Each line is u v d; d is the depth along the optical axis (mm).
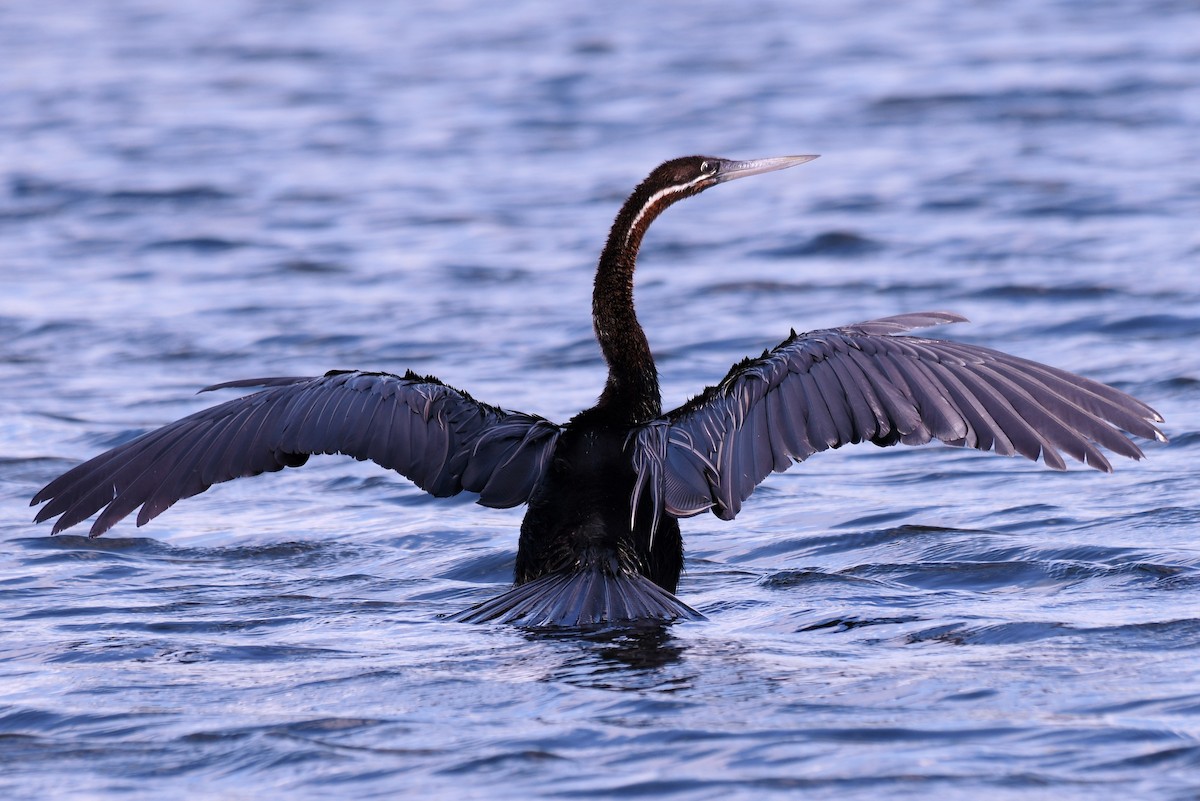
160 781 6973
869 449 15234
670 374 18109
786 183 30406
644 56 45312
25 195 30516
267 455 9102
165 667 8727
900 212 27344
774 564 11406
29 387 17969
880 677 8133
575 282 23172
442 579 11078
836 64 42656
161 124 37656
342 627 9609
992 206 27375
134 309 22000
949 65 41562
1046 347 18344
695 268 24062
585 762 6980
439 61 45750
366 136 36062
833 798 6492
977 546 11312
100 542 12180
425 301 22172
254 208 29281
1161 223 25172
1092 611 9461
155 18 55469
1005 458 14453
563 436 9555
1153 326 19062
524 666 8492
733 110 37281
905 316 9078
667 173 11141
